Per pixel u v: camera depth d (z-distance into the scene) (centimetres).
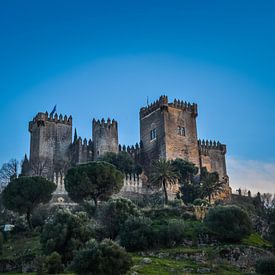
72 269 5238
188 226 8019
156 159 13088
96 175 9488
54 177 10988
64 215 7075
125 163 12212
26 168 13000
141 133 13938
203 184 11656
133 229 7388
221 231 7488
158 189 11762
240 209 7744
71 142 13650
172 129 13262
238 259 6862
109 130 13488
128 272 5659
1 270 7062
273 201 12975
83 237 6894
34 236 8619
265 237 8462
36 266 6341
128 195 11550
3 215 10144
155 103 13675
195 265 6425
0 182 12150
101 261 5088
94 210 8950
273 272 5806
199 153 13800
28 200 9262
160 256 6838
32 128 13775
